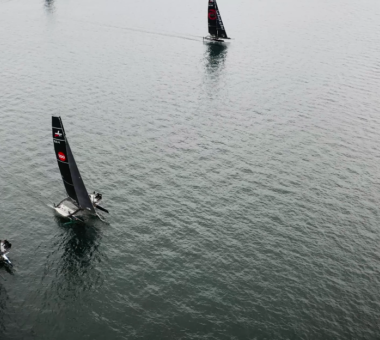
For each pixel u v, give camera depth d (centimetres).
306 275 6575
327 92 12606
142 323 5822
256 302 6128
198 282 6425
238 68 14350
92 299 6150
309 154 9631
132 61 14812
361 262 6831
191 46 16375
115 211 7806
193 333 5697
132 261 6769
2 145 9731
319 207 8006
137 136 10238
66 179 7544
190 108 11656
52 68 14050
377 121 11050
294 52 15688
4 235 7219
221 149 9775
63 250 6969
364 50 15788
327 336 5694
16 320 5834
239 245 7106
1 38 16575
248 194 8312
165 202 8056
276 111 11531
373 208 8019
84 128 10550
